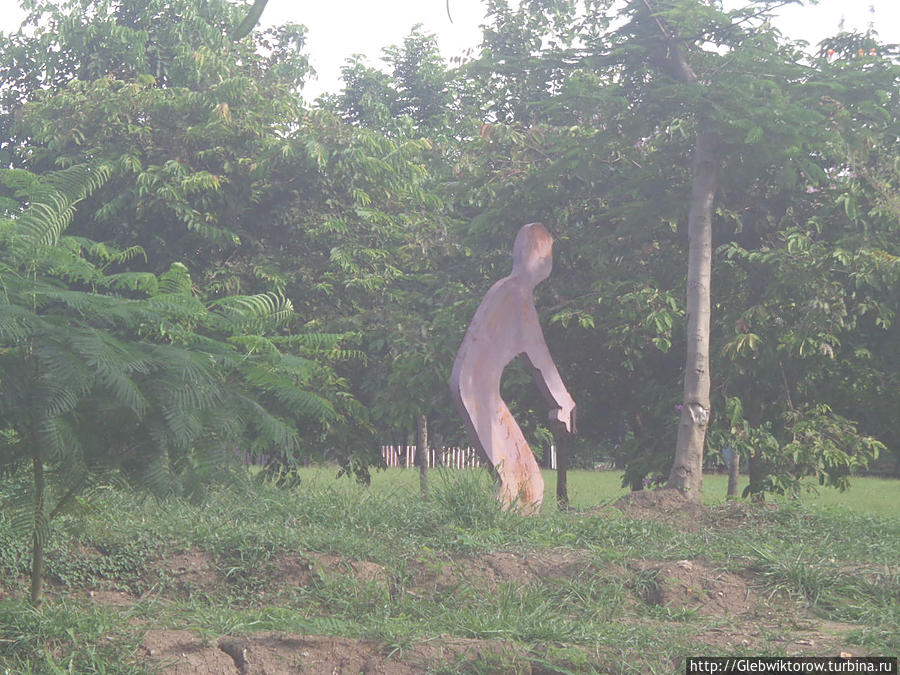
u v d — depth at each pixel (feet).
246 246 64.64
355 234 66.80
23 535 21.63
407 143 66.23
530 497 43.75
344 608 26.27
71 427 19.47
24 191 21.59
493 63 51.75
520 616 24.36
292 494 38.52
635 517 38.55
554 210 57.67
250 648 20.94
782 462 50.60
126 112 61.57
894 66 46.52
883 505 63.21
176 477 20.15
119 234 60.18
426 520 34.50
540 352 45.91
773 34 48.39
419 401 56.85
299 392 22.24
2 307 18.22
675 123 51.24
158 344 21.04
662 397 53.42
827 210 52.47
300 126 67.31
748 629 24.43
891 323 52.47
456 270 62.13
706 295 45.98
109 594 27.89
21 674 18.78
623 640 22.24
